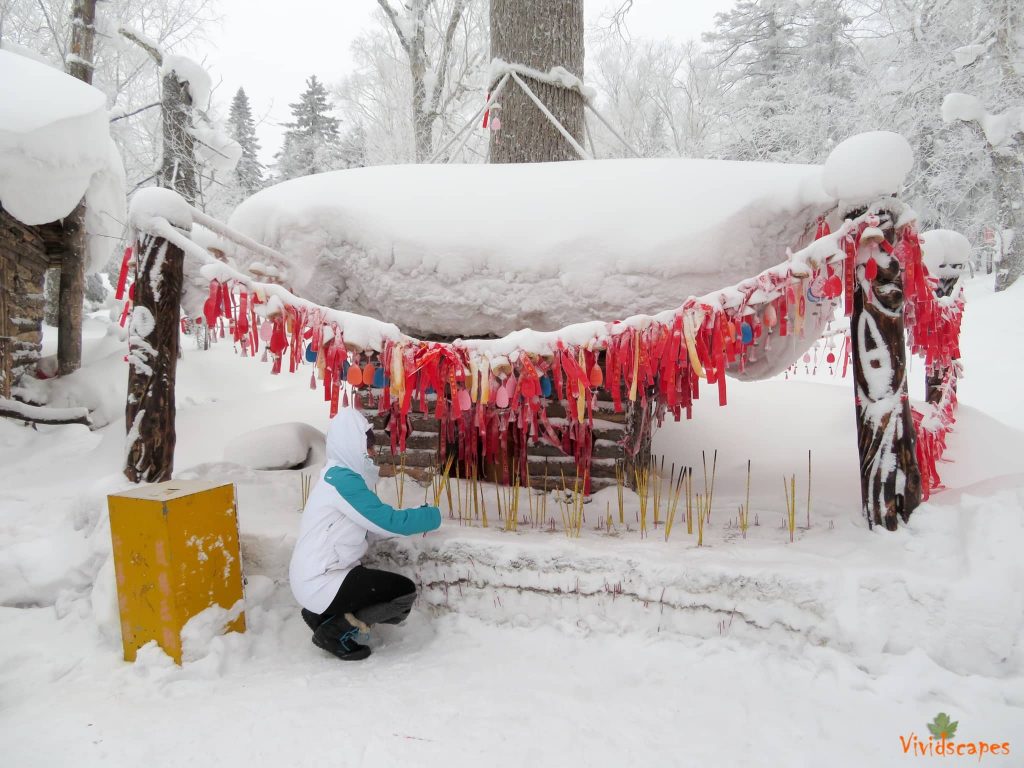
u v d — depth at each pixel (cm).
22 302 702
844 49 1769
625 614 248
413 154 1436
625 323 260
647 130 1875
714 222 278
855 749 179
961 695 194
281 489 355
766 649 228
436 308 314
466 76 1443
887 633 215
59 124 568
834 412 522
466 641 254
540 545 260
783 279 246
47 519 354
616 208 295
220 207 1688
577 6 487
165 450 310
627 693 213
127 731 196
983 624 207
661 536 277
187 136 1116
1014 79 1356
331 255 316
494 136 495
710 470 428
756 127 1717
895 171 243
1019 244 1583
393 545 279
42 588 291
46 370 774
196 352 1213
